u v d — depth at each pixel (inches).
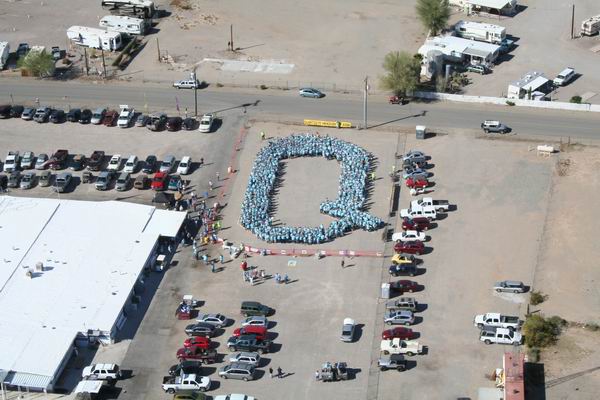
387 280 6865.2
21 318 6397.6
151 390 5989.2
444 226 7406.5
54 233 7234.3
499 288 6692.9
